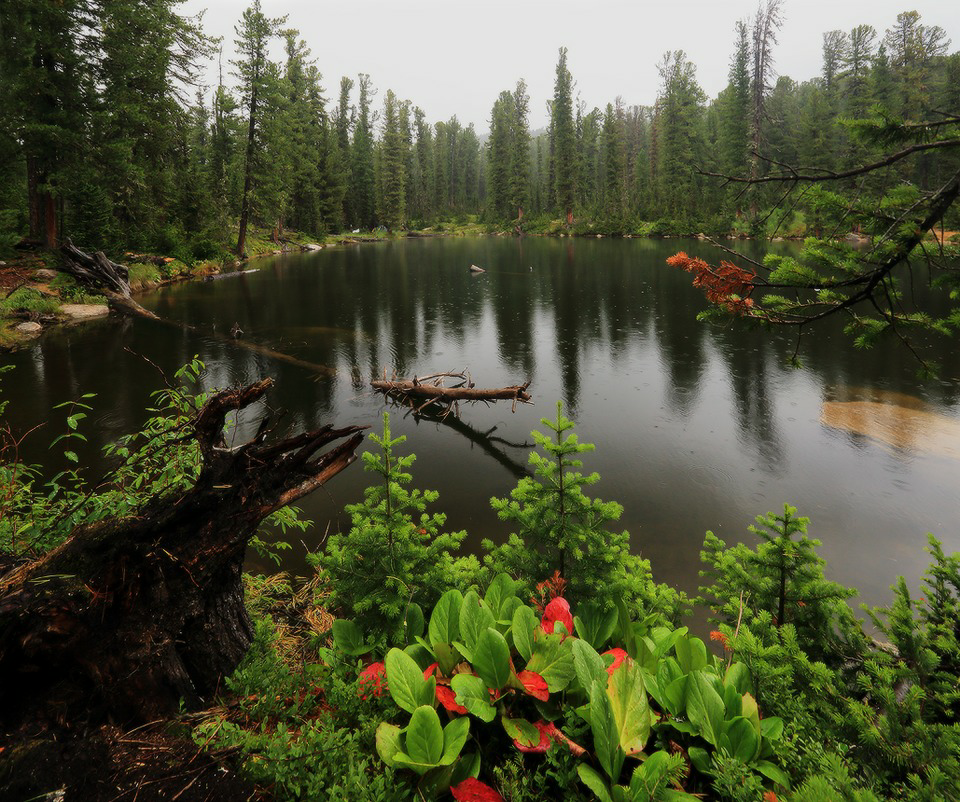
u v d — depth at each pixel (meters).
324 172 64.19
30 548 2.82
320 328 16.80
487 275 29.42
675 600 3.42
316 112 62.56
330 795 1.73
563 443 3.40
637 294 22.73
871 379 11.22
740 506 6.34
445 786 1.83
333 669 2.57
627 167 87.88
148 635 2.28
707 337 15.44
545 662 2.19
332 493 6.62
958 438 8.19
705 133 66.88
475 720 2.14
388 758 1.86
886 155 2.63
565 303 20.95
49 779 1.86
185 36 27.08
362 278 28.42
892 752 1.88
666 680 2.16
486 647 2.16
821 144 48.03
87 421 8.73
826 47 67.06
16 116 20.78
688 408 9.89
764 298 2.82
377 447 8.17
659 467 7.43
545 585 3.00
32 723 2.05
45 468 6.91
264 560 5.07
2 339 13.88
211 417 2.42
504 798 1.79
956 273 2.45
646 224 63.31
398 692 2.10
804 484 6.85
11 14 19.80
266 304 20.72
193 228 34.66
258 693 2.37
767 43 51.03
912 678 2.21
